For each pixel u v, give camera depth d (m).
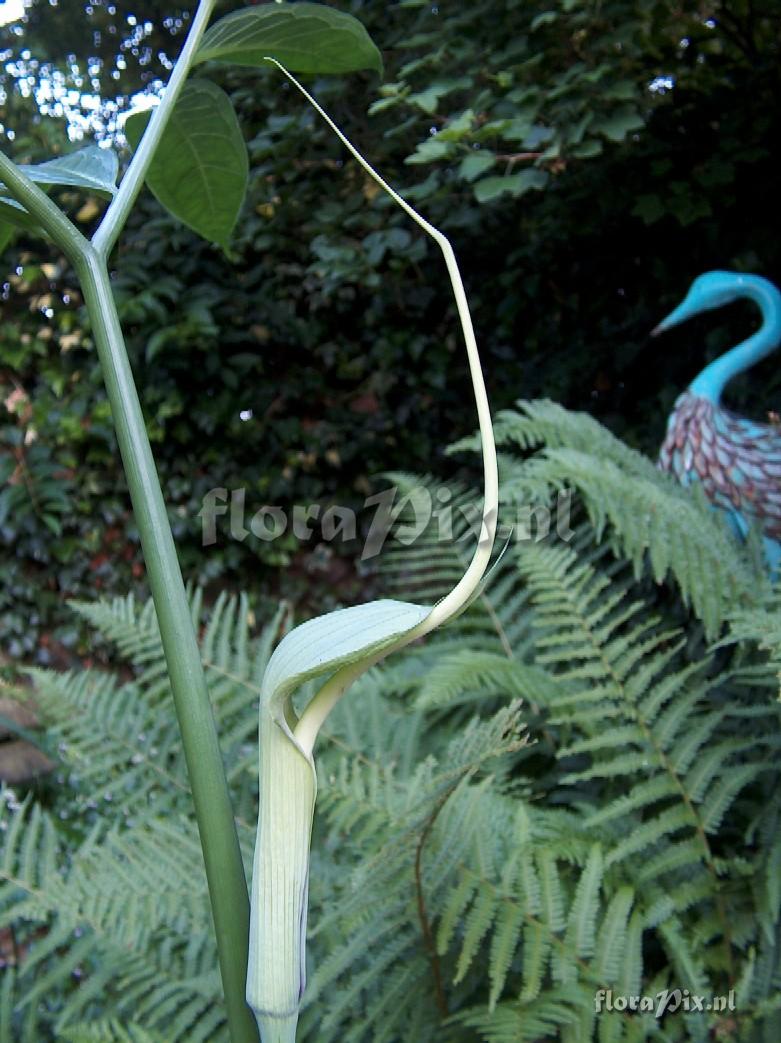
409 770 1.22
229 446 3.39
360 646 0.40
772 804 1.09
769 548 1.54
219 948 0.44
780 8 2.73
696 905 1.08
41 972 1.25
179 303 3.30
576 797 1.26
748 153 2.71
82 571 3.32
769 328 1.72
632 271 3.23
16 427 3.30
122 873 1.07
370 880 0.84
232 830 0.45
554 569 1.29
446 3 2.39
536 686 1.23
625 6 2.16
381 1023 0.90
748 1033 0.89
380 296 3.48
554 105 2.24
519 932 0.90
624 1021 0.87
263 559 3.28
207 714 0.45
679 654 1.43
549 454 1.40
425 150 2.10
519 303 3.37
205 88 0.72
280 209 3.36
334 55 0.75
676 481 1.66
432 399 3.59
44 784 1.89
